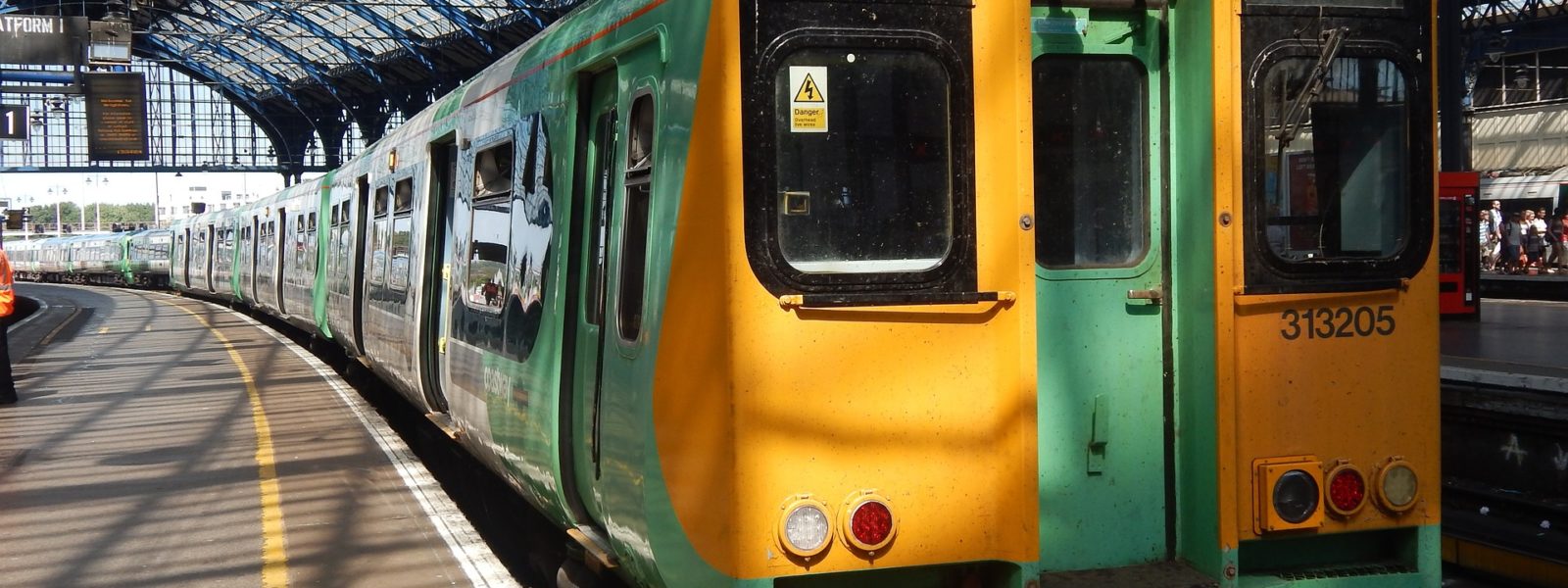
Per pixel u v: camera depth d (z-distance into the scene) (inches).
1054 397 158.9
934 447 145.5
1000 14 148.6
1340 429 158.2
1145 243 161.6
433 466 407.2
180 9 1742.1
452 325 287.0
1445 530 285.0
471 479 350.6
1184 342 159.8
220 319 1031.6
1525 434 316.5
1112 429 161.0
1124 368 161.2
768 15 143.2
